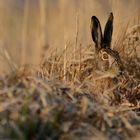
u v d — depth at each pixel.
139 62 14.97
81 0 21.11
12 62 12.70
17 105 10.61
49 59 14.59
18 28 23.77
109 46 15.51
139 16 16.33
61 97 11.54
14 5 28.44
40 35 20.66
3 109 10.53
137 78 14.68
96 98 12.56
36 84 11.41
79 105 11.27
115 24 16.78
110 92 13.46
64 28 18.73
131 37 15.45
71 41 16.70
